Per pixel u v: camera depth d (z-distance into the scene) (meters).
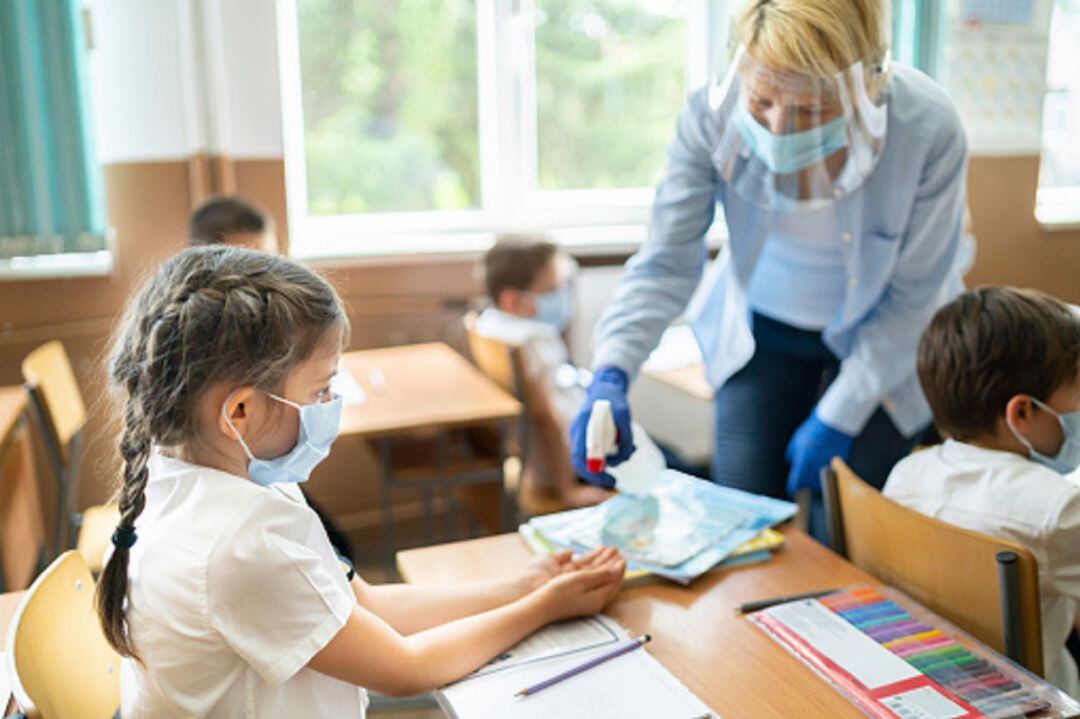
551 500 2.58
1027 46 3.64
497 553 1.43
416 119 3.38
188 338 0.98
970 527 1.32
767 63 1.31
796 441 1.81
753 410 1.90
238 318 0.98
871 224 1.61
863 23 1.28
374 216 3.40
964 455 1.39
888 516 1.28
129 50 2.85
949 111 1.54
